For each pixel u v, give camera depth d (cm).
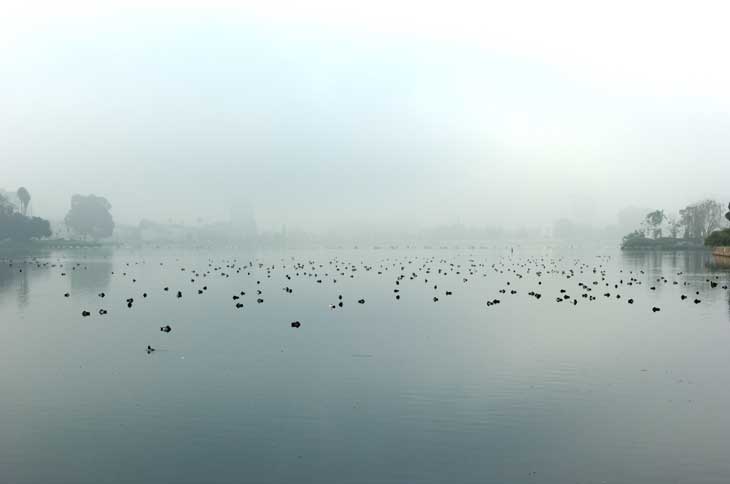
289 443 2377
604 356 3834
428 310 6119
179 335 4653
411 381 3241
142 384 3212
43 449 2338
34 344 4297
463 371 3456
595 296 7356
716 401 2859
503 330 4850
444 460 2208
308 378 3312
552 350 4031
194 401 2906
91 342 4375
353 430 2509
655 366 3556
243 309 6256
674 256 19425
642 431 2478
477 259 18338
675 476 2067
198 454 2277
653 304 6519
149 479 2072
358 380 3269
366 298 7319
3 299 7225
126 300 7106
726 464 2158
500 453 2266
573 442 2366
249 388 3123
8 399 2958
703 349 4034
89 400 2933
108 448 2342
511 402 2864
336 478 2067
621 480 2041
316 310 6153
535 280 9956
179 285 9169
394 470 2127
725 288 8225
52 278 10481
